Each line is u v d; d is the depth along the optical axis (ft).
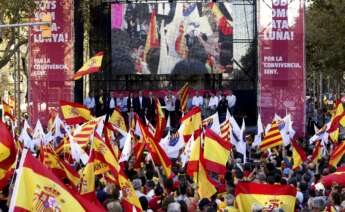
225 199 104.99
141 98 337.52
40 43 311.88
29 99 313.12
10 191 92.89
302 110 307.17
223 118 330.95
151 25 347.56
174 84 372.58
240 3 364.99
